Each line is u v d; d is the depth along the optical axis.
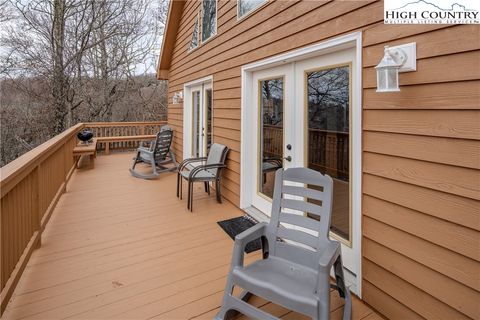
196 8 5.73
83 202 4.28
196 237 3.14
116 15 11.28
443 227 1.54
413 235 1.69
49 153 3.26
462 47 1.44
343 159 2.45
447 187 1.51
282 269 1.95
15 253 2.12
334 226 2.56
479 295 1.39
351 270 2.34
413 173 1.68
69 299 2.08
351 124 2.34
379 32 1.89
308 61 2.80
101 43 11.46
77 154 5.95
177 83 7.47
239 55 3.91
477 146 1.39
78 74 10.95
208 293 2.17
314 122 2.77
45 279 2.31
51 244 2.92
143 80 12.93
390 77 1.68
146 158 6.12
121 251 2.80
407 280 1.73
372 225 1.96
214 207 4.12
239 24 3.89
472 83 1.40
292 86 3.03
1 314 1.82
